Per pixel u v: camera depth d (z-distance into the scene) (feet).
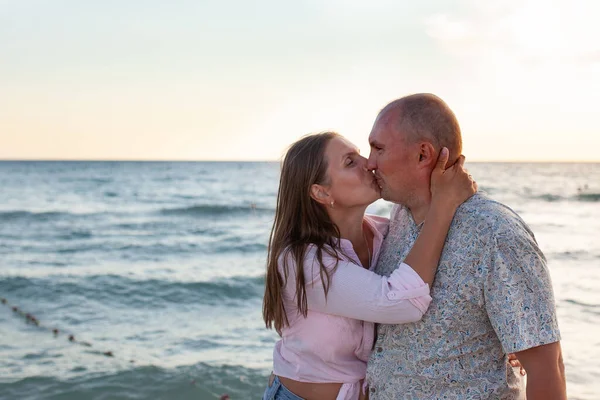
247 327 36.35
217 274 55.42
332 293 8.19
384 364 8.10
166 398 25.26
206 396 25.44
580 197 148.87
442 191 7.53
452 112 7.68
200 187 203.92
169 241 82.48
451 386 7.50
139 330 35.99
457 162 7.64
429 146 7.54
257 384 26.63
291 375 9.04
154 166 439.63
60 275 55.77
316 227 8.72
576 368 24.86
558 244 68.85
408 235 8.23
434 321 7.50
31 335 34.99
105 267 61.21
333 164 8.69
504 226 7.05
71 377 27.45
